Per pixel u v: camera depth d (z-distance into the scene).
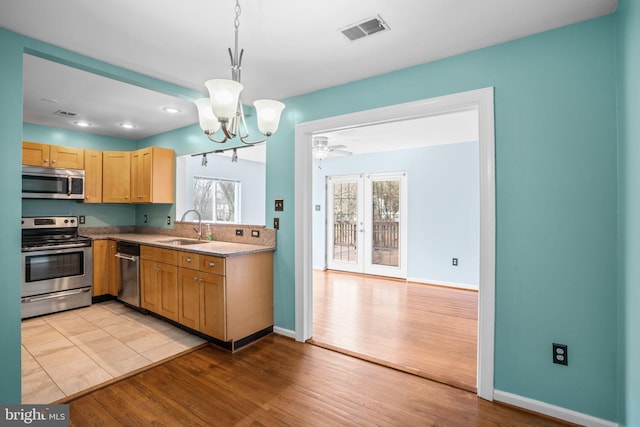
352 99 2.62
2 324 1.82
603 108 1.73
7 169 1.84
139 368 2.40
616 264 1.70
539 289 1.90
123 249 3.86
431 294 4.63
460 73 2.14
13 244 1.86
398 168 5.62
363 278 5.71
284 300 3.06
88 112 3.51
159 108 3.37
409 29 1.86
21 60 1.91
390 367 2.45
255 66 2.35
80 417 1.85
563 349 1.83
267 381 2.25
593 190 1.76
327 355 2.66
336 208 6.41
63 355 2.60
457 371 2.39
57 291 3.68
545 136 1.88
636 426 1.40
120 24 1.82
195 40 1.99
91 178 4.24
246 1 1.60
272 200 3.14
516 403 1.96
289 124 3.01
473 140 4.94
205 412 1.91
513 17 1.74
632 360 1.46
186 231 4.10
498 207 2.01
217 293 2.71
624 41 1.52
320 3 1.62
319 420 1.84
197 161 5.47
